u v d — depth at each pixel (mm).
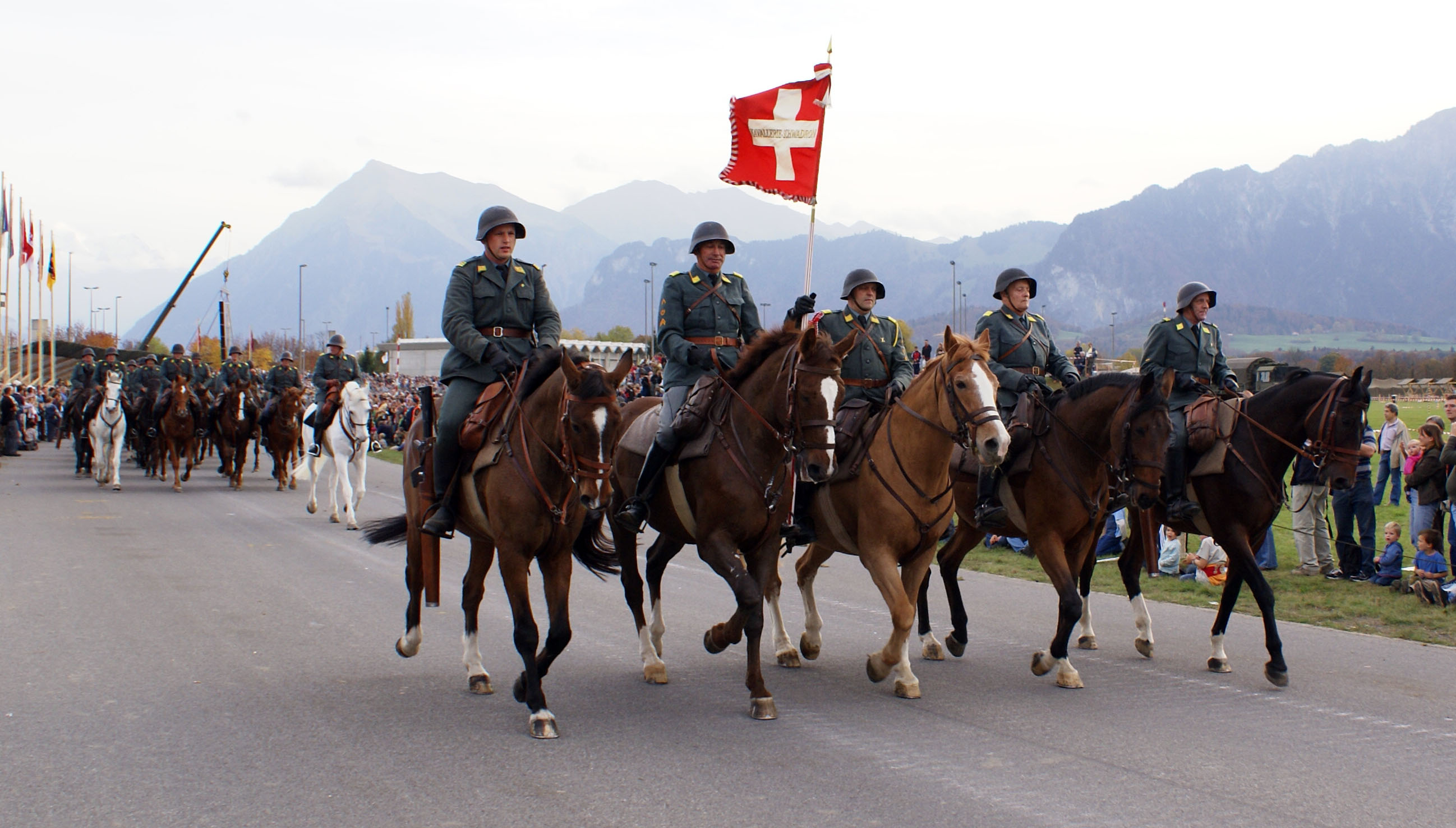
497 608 9898
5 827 4418
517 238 7230
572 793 4941
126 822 4488
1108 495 8016
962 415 6625
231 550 13148
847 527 7547
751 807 4781
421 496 7164
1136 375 7469
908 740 5879
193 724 5988
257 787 4961
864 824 4594
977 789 5066
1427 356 154375
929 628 8266
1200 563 12227
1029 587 11625
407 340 84188
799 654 8133
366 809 4688
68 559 12008
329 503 17125
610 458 5906
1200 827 4621
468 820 4574
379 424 35906
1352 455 7844
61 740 5633
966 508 8195
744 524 6730
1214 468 8094
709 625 9297
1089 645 8609
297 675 7195
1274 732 6164
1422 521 11672
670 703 6660
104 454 21453
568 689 7000
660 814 4672
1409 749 5844
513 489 6148
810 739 5891
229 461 23391
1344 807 4898
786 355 6586
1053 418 7719
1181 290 9070
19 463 27875
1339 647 8672
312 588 10617
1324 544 12359
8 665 7242
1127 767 5438
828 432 6258
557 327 7230
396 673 7316
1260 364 24938
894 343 8383
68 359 61094
